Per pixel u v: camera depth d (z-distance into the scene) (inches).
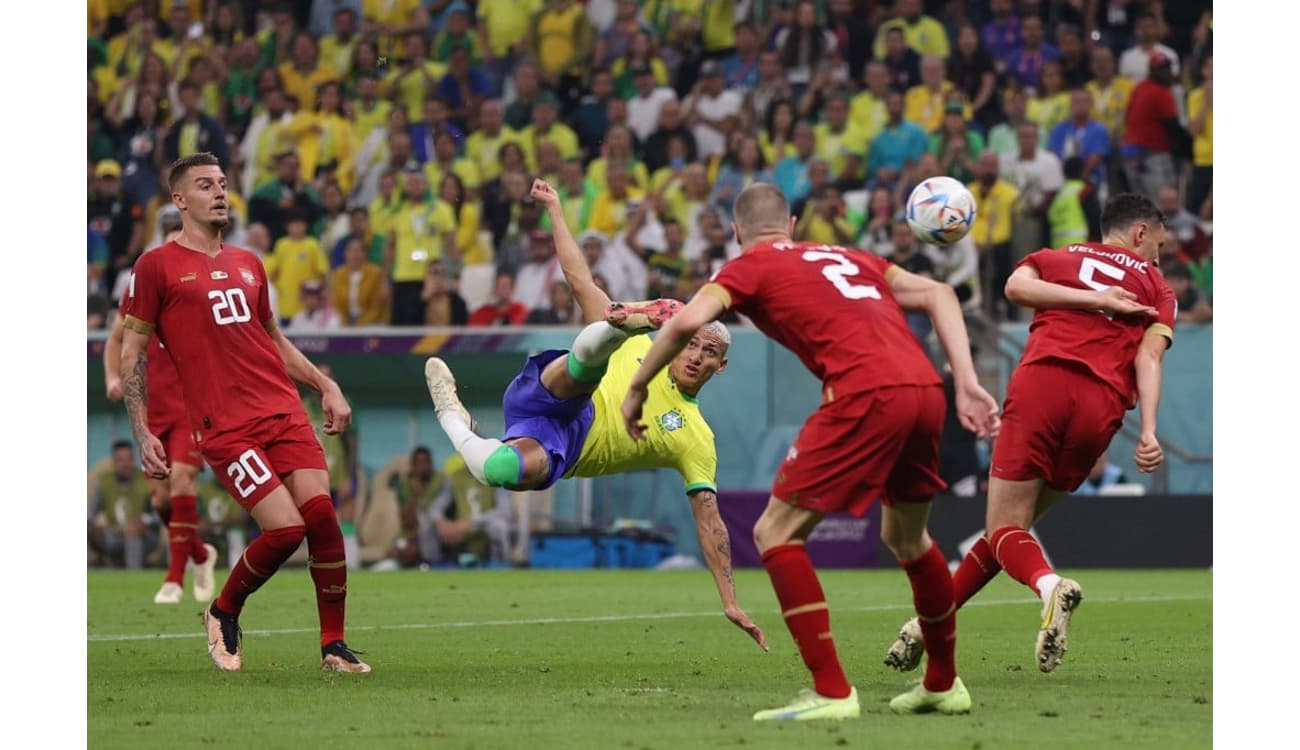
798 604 748.6
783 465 749.3
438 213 3068.4
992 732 706.2
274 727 742.5
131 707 828.6
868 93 3038.9
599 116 3270.2
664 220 3043.8
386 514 2861.7
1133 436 2689.5
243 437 1020.5
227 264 1038.4
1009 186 2869.1
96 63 3462.1
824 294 743.7
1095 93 2974.9
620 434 1040.2
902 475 751.7
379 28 3376.0
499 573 2536.9
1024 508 973.2
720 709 803.4
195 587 1796.3
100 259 3294.8
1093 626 1378.0
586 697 864.3
